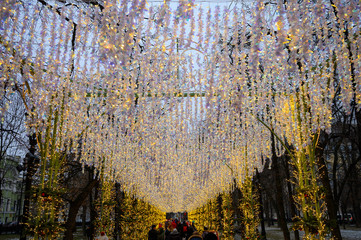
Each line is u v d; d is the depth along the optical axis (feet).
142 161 39.88
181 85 20.89
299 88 20.33
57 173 24.59
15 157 91.91
